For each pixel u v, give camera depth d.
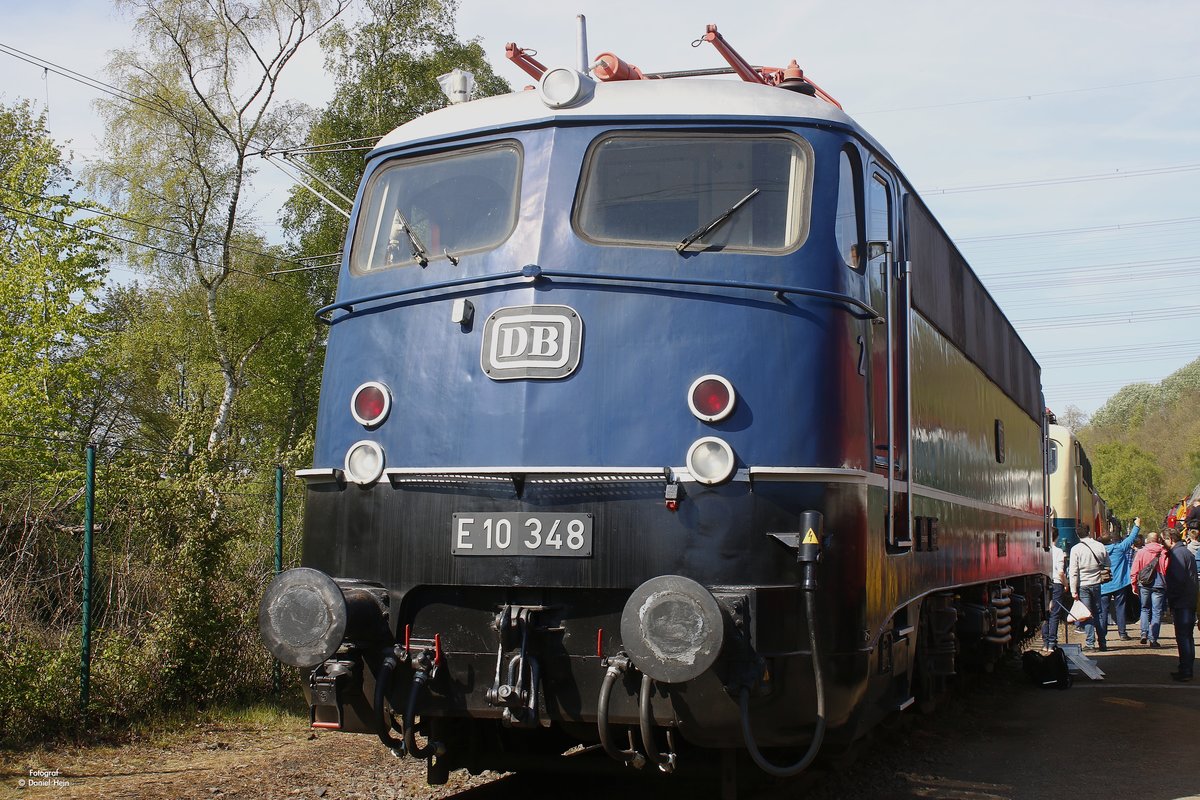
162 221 32.38
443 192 5.97
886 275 6.19
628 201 5.54
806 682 4.98
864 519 5.32
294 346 37.84
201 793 6.79
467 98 6.85
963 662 10.45
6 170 31.30
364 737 8.70
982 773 7.37
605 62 6.07
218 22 31.61
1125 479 84.56
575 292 5.34
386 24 33.66
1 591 8.55
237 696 9.93
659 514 5.02
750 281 5.29
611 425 5.15
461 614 5.29
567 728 5.59
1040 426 16.00
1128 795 6.77
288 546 11.43
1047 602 17.73
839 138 5.67
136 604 9.58
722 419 5.09
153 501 9.66
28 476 11.70
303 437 12.55
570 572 5.07
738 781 5.96
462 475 5.25
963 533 8.79
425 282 5.71
